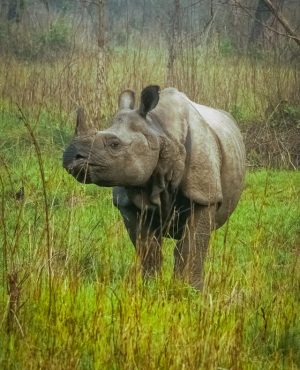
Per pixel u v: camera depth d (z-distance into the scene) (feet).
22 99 120.37
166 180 56.75
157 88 55.06
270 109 120.78
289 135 114.32
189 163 57.93
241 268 61.87
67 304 50.29
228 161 61.98
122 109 56.29
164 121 57.57
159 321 49.37
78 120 53.36
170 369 44.52
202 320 48.08
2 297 51.75
